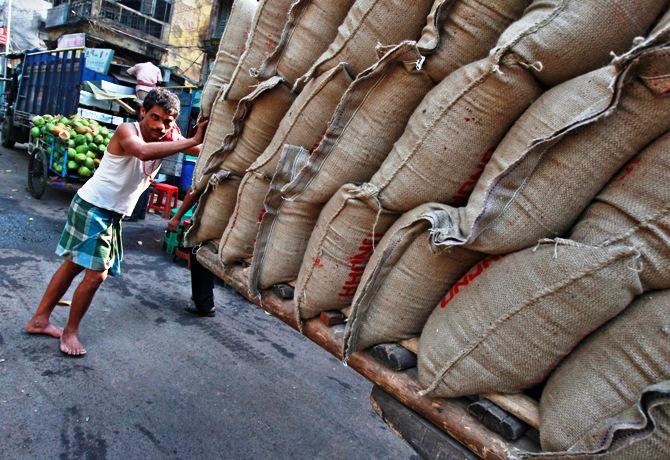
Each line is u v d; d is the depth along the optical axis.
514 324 1.12
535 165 1.12
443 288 1.36
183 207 3.67
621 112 1.03
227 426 2.46
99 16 16.84
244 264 2.12
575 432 1.02
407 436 1.34
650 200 1.01
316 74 1.67
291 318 1.78
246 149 2.05
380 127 1.48
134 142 2.49
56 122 6.31
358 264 1.58
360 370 1.46
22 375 2.48
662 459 0.91
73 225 2.64
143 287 4.18
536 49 1.12
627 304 1.04
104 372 2.69
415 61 1.34
